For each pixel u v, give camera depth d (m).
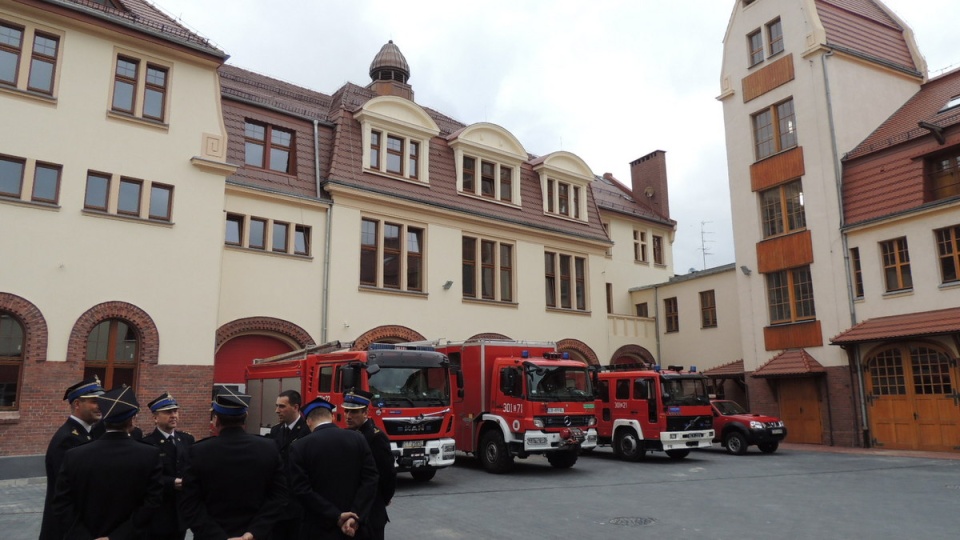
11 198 16.27
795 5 26.47
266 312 21.23
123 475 4.81
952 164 22.02
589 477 15.48
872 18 27.98
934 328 20.33
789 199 26.45
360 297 23.47
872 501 11.77
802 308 25.52
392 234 25.09
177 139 19.12
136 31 18.58
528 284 28.95
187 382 18.12
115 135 18.09
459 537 9.05
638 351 33.38
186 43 19.33
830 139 24.86
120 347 17.50
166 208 18.78
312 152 23.81
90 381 5.89
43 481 13.95
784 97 26.67
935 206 21.28
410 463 13.69
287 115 23.62
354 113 24.97
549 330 29.30
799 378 25.06
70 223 17.02
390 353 14.38
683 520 10.15
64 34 17.67
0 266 15.88
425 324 25.11
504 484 14.32
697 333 32.25
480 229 27.69
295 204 22.55
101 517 4.73
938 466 17.19
